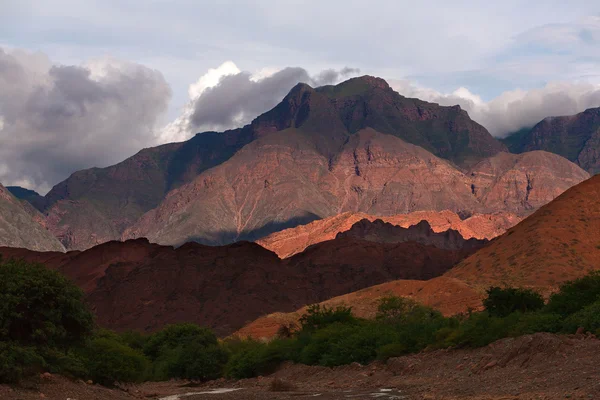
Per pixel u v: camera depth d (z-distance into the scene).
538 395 33.22
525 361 41.81
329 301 133.50
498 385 38.16
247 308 189.50
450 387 41.19
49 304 39.03
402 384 47.94
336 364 64.56
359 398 42.38
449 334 56.34
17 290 38.09
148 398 49.66
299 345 74.12
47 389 36.34
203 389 64.44
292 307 195.12
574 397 31.33
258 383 67.00
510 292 72.19
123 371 51.88
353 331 70.38
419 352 57.69
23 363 36.44
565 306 59.16
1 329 36.88
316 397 45.03
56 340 40.03
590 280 61.25
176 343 102.38
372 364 60.91
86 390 38.66
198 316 188.25
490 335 51.78
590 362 37.47
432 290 121.88
